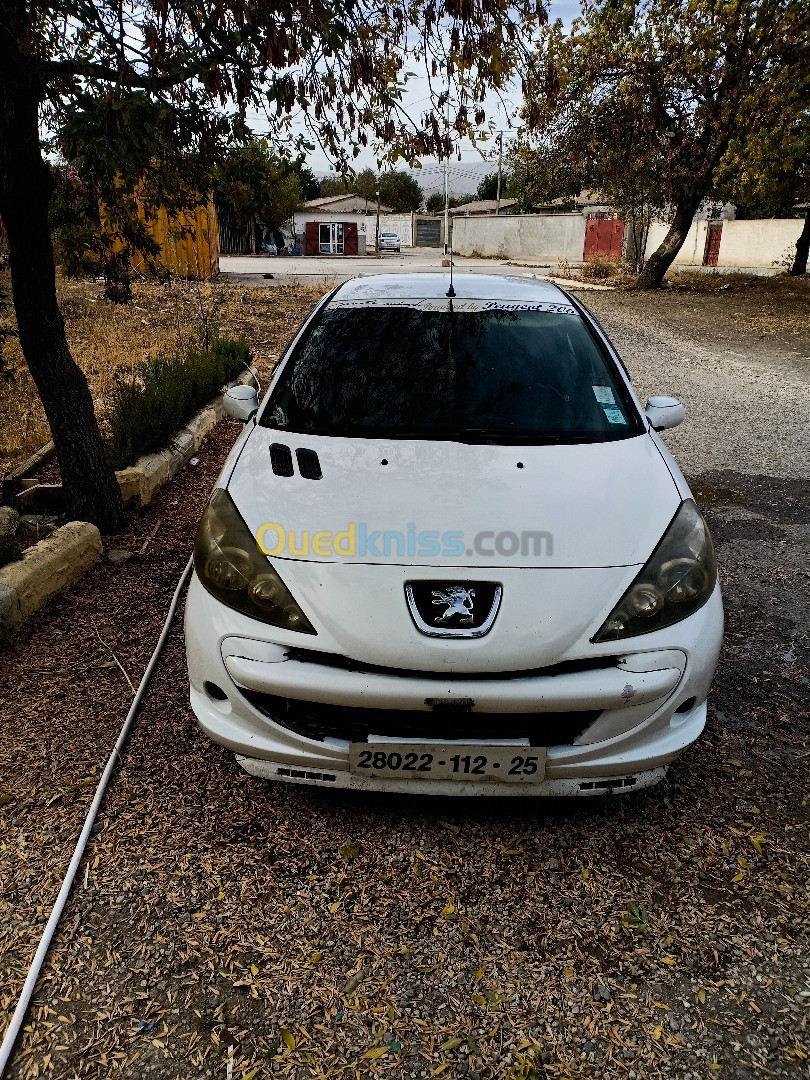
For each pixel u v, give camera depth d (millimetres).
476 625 2188
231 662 2289
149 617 3752
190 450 6098
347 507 2471
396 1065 1813
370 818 2557
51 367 4188
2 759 2746
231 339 10039
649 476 2764
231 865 2344
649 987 2020
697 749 2926
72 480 4484
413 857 2404
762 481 6102
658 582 2332
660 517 2553
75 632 3609
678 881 2340
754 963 2088
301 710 2287
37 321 4070
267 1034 1872
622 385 3316
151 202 4398
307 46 2789
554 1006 1964
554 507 2484
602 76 17578
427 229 59719
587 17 17016
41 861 2332
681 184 18453
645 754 2297
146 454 5559
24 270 3906
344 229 46594
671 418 3404
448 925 2178
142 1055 1818
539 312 3605
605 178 19062
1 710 3021
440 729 2225
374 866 2363
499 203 54062
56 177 4254
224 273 23406
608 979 2037
